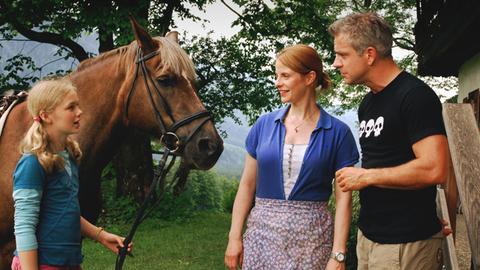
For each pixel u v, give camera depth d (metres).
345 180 2.14
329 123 2.43
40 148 2.22
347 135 2.44
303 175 2.37
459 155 2.38
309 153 2.38
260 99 15.32
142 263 7.36
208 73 15.71
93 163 3.28
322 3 14.77
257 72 15.62
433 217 2.22
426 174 2.05
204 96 15.64
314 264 2.34
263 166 2.43
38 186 2.21
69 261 2.30
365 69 2.27
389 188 2.19
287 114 2.51
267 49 15.43
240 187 2.59
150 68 3.28
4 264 3.12
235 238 2.50
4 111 3.16
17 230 2.17
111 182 12.49
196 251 8.34
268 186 2.42
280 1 14.13
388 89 2.26
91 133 3.24
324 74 2.50
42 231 2.26
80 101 3.26
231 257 2.47
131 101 3.30
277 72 2.46
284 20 14.38
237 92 15.69
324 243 2.38
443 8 7.51
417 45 10.18
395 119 2.19
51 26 12.16
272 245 2.36
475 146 2.40
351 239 5.18
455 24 6.38
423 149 2.08
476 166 2.35
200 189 17.81
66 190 2.31
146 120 3.31
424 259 2.18
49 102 2.24
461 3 6.18
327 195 2.44
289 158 2.39
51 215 2.27
